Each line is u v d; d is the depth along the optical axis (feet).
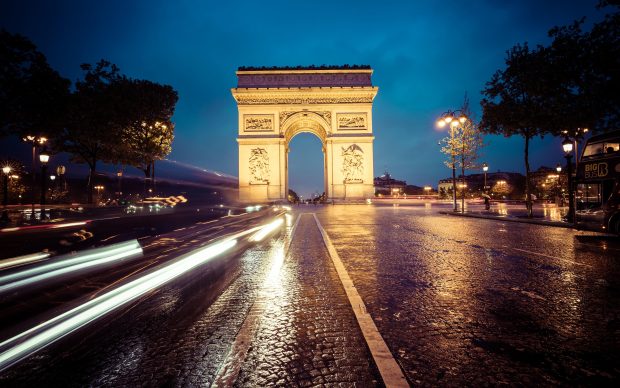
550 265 29.35
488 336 14.73
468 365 12.25
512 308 18.25
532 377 11.46
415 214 109.19
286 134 216.54
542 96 69.77
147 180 164.35
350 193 206.08
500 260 31.73
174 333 15.48
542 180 228.43
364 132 209.46
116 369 12.34
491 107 81.15
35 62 93.50
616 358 12.71
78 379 11.71
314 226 68.33
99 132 137.28
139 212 104.01
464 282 23.70
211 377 11.70
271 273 27.02
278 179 204.23
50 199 159.53
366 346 13.89
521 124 76.02
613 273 26.27
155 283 24.08
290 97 209.56
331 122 210.18
